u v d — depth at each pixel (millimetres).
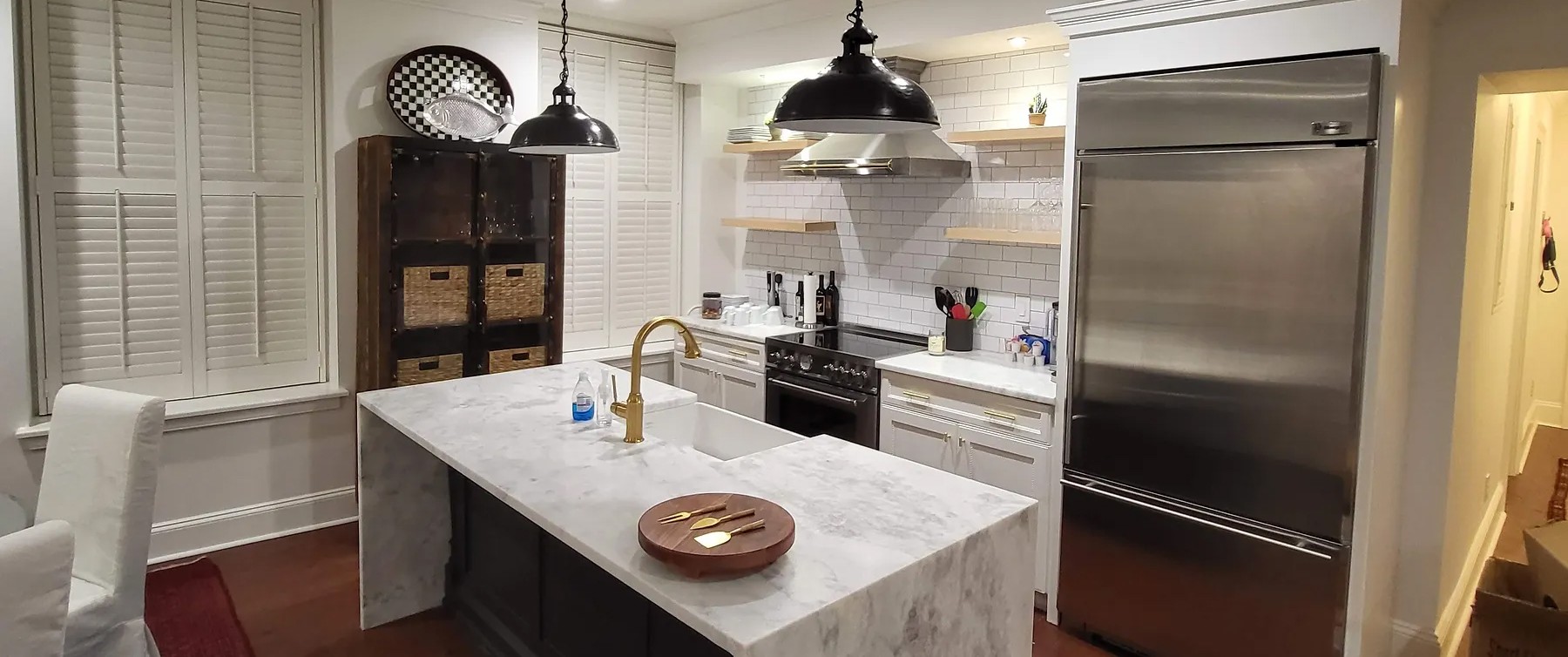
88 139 3559
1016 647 2203
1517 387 5332
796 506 2182
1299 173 2689
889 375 4039
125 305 3701
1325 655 2766
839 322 5109
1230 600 2951
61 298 3561
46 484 2598
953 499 2252
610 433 2809
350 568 3834
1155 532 3111
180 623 3312
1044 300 4137
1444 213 3049
